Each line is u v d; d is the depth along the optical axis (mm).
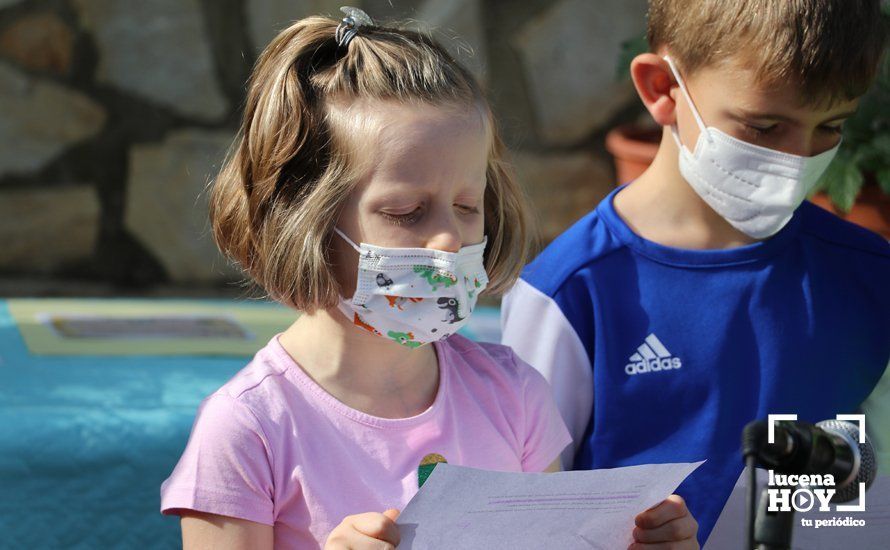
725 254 3988
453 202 3209
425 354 3529
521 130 9828
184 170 9664
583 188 10000
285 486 3166
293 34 3426
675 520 3229
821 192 5645
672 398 3918
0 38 9273
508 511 2898
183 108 9625
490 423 3531
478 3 9594
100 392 4664
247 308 6371
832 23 3531
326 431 3260
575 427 4004
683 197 4020
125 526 4309
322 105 3240
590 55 9812
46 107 9445
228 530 3072
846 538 3613
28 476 4215
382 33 3439
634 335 3943
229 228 3436
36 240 9586
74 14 9383
